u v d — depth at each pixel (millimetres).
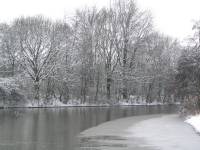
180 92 43125
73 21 66562
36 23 61500
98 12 67375
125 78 70375
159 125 30188
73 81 63875
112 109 55156
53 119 34844
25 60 60156
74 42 64688
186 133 24953
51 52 61125
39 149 18641
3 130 25844
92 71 65688
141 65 72625
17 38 59969
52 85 62156
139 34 70375
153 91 78375
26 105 56406
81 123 31438
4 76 57875
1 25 60969
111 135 23969
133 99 74562
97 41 66062
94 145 19906
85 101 65562
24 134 23844
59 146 19516
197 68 41125
